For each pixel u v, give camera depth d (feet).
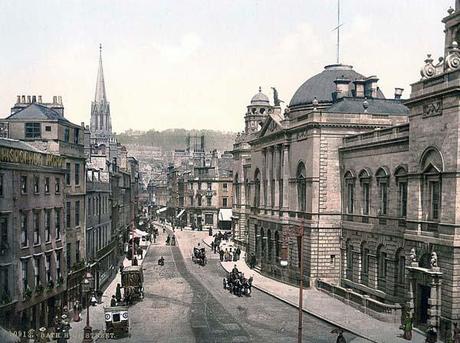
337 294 167.53
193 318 142.31
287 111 213.25
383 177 157.69
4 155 110.01
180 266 247.91
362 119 186.60
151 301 166.20
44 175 130.21
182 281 205.57
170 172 597.93
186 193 488.44
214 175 461.78
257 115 325.83
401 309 136.36
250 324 135.54
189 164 572.10
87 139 233.35
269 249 224.74
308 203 188.44
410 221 134.00
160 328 130.62
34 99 203.51
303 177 194.90
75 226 155.22
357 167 174.29
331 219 185.47
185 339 119.75
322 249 185.06
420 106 130.62
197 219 466.29
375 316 140.56
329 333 126.52
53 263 134.21
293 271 198.80
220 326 132.87
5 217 112.68
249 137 315.78
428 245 125.29
